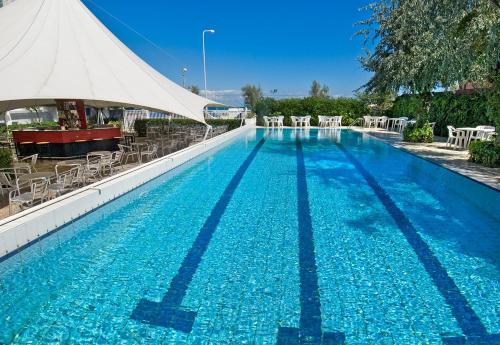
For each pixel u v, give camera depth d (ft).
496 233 18.93
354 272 14.88
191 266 15.53
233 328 11.32
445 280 14.11
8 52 26.71
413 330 11.10
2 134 52.34
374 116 89.04
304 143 59.06
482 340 10.61
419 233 18.99
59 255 16.71
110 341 10.75
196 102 43.75
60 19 31.35
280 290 13.52
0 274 14.89
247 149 52.03
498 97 31.53
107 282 14.19
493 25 27.48
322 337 10.85
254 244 17.85
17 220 16.31
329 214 22.30
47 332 11.18
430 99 49.65
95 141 41.22
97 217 21.63
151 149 39.68
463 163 34.01
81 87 25.76
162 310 12.32
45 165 35.37
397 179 31.71
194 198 25.99
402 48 48.67
